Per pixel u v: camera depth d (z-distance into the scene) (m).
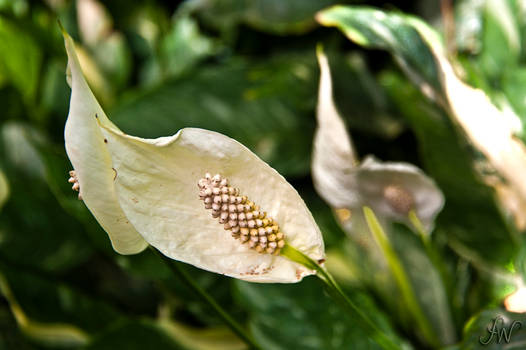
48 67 0.91
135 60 0.97
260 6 0.82
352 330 0.65
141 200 0.51
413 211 0.63
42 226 0.79
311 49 0.84
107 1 0.95
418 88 0.62
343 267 0.70
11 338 0.78
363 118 0.74
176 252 0.51
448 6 0.73
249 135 0.77
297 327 0.66
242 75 0.77
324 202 0.76
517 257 0.65
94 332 0.75
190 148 0.51
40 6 0.94
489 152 0.60
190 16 0.90
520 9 0.71
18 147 0.82
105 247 0.71
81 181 0.50
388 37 0.61
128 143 0.50
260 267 0.52
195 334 0.71
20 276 0.76
